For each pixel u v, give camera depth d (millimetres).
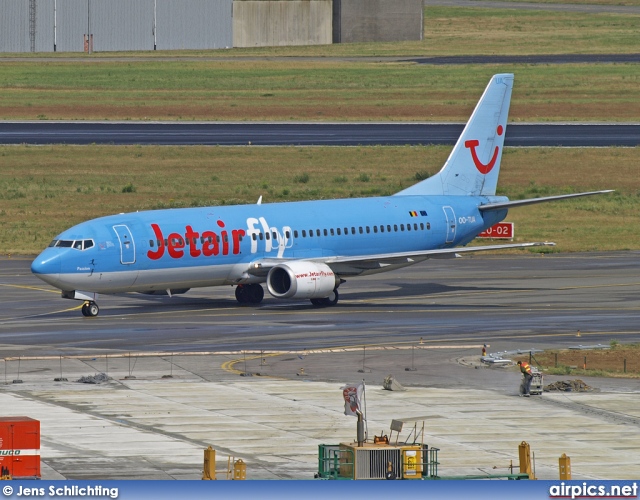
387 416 168375
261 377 197000
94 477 134125
